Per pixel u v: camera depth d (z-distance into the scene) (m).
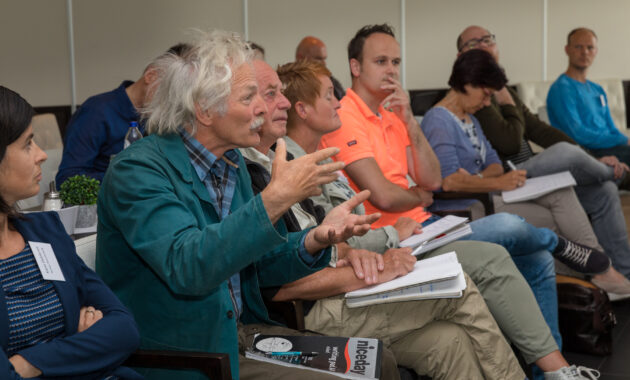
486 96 3.33
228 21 6.50
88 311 1.34
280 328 1.72
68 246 1.38
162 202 1.30
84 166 2.75
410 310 1.88
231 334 1.43
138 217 1.29
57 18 6.36
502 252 2.15
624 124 6.17
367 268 1.81
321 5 6.52
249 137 1.42
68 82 6.41
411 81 6.63
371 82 2.69
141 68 6.41
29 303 1.26
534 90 5.83
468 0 6.47
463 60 3.32
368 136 2.61
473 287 1.93
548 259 2.51
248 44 1.46
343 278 1.81
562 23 6.41
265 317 1.73
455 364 1.87
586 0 6.36
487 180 3.17
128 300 1.45
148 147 1.40
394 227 2.30
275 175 1.23
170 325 1.42
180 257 1.23
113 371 1.32
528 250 2.45
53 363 1.20
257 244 1.20
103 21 6.36
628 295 3.28
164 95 1.42
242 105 1.39
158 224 1.28
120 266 1.44
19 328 1.23
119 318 1.32
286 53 6.59
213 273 1.21
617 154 4.97
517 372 1.92
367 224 1.48
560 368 2.08
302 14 6.54
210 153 1.45
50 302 1.29
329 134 2.50
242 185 1.60
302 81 2.20
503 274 2.12
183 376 1.38
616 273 3.27
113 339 1.28
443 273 1.73
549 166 3.50
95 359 1.25
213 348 1.41
